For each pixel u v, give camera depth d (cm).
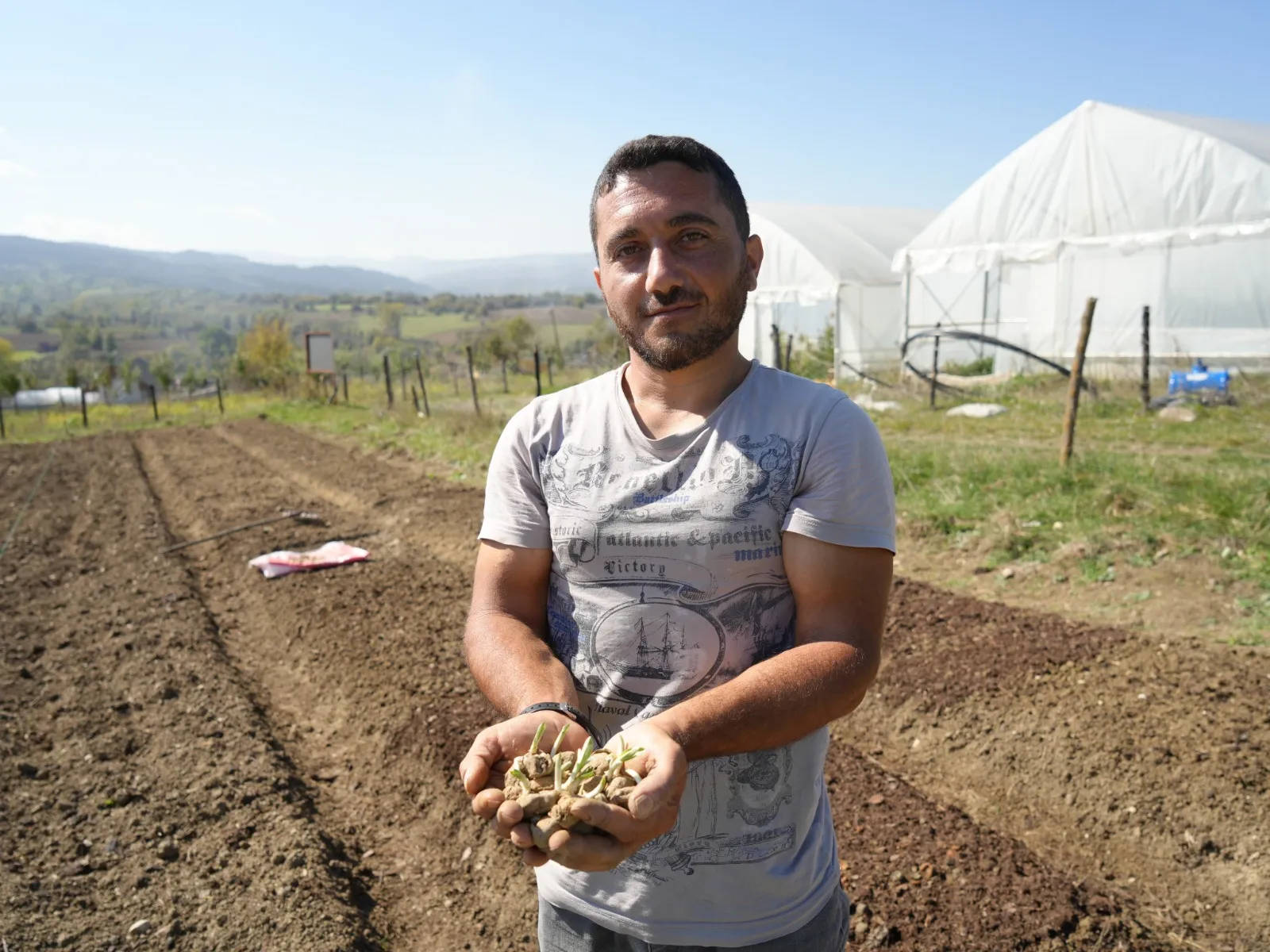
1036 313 2138
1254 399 1534
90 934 359
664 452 175
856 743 506
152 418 3256
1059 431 1315
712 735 151
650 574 172
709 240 170
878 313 2684
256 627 752
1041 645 530
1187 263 1842
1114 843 399
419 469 1403
